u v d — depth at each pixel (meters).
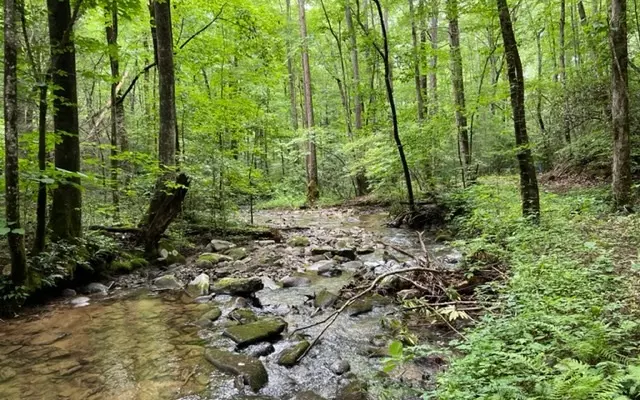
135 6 6.70
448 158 13.91
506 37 7.55
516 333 3.50
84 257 6.82
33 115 10.05
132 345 4.62
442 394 2.72
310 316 5.56
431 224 11.84
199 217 10.92
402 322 5.17
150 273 7.67
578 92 13.20
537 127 18.25
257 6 14.52
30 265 5.97
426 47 12.98
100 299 6.32
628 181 7.86
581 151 13.41
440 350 3.54
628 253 5.37
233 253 8.93
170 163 8.77
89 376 3.91
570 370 2.60
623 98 7.83
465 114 12.08
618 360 2.96
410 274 6.55
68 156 6.85
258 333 4.76
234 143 13.61
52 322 5.32
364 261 8.40
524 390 2.73
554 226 6.89
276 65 15.91
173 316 5.57
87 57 13.81
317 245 10.10
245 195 13.45
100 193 10.89
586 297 4.06
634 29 11.80
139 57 13.96
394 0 15.83
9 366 4.11
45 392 3.62
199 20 13.80
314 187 20.19
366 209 16.88
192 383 3.79
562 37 15.96
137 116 15.72
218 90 15.24
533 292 4.36
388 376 3.85
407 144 13.02
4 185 5.74
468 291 5.77
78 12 6.81
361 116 19.38
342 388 3.69
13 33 4.96
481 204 9.76
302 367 4.13
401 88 22.42
